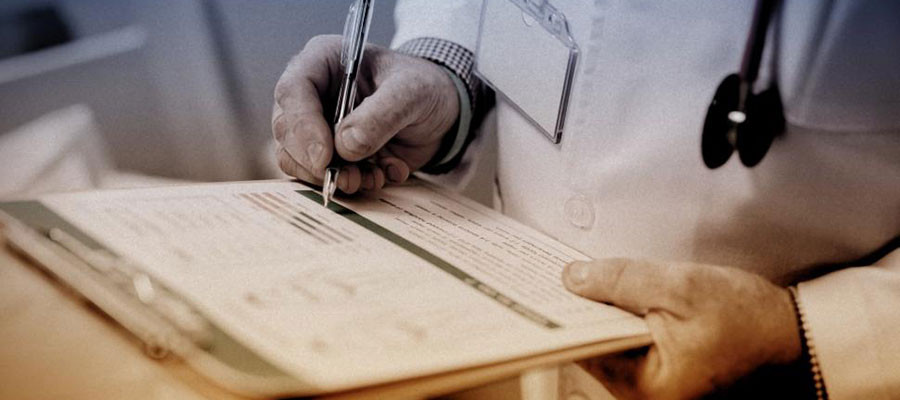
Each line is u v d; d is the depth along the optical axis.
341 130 0.57
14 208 0.44
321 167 0.57
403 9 0.86
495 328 0.37
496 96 0.73
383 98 0.59
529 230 0.59
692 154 0.54
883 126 0.48
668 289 0.42
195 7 1.32
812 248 0.53
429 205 0.62
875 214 0.51
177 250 0.42
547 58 0.62
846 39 0.46
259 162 1.38
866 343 0.42
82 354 0.60
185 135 1.34
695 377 0.42
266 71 1.36
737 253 0.55
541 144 0.65
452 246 0.52
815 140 0.50
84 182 1.20
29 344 0.59
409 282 0.42
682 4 0.55
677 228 0.56
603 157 0.60
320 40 0.68
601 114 0.59
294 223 0.51
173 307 0.33
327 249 0.46
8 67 1.28
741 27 0.52
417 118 0.65
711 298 0.42
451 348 0.33
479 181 0.80
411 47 0.76
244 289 0.37
